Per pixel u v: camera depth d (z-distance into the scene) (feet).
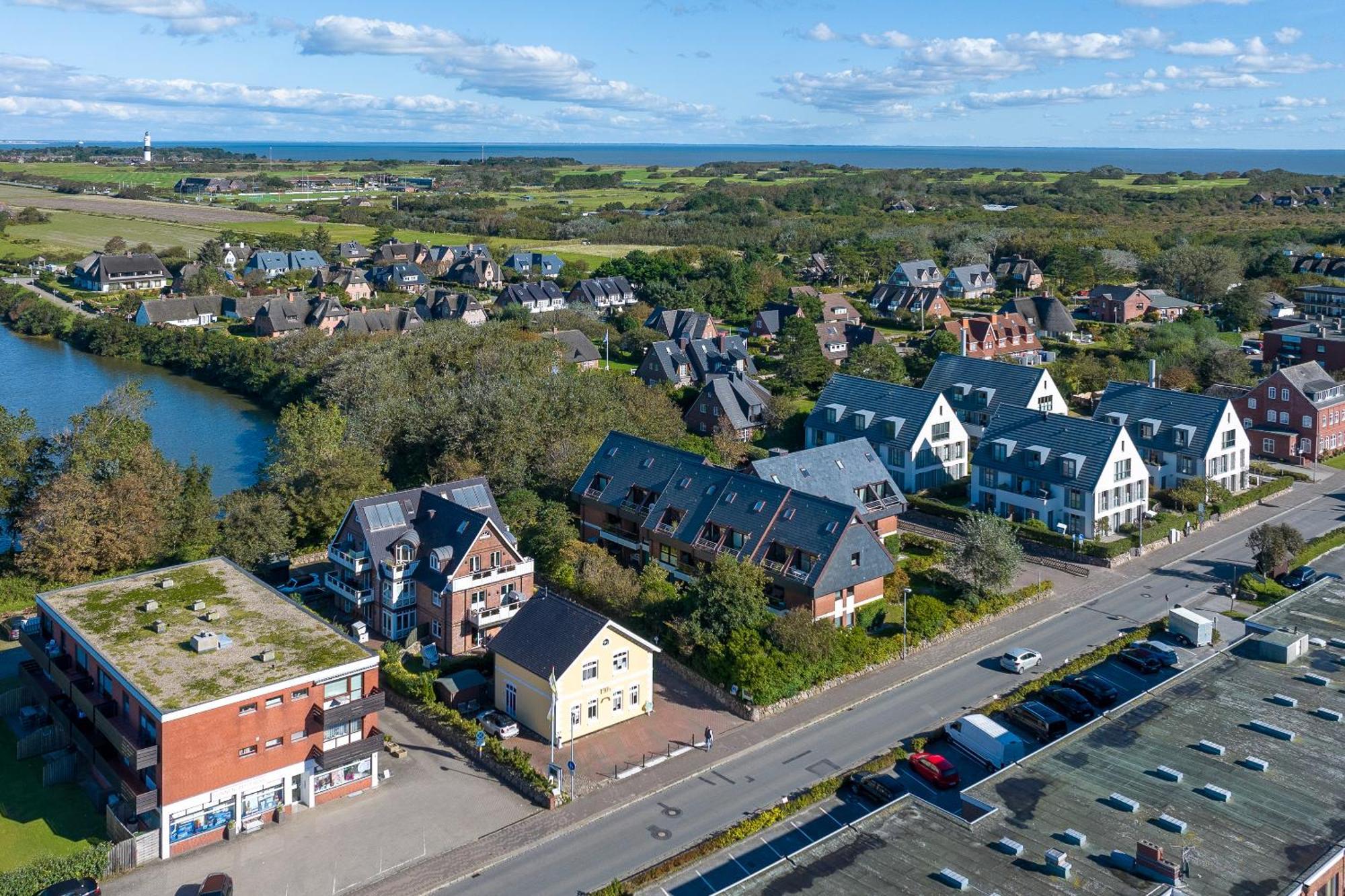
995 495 333.83
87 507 274.16
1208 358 485.56
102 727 185.26
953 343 505.66
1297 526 325.42
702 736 208.74
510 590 251.80
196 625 207.92
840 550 246.06
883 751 201.05
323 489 299.99
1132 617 261.24
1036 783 158.20
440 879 166.09
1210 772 159.22
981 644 247.70
